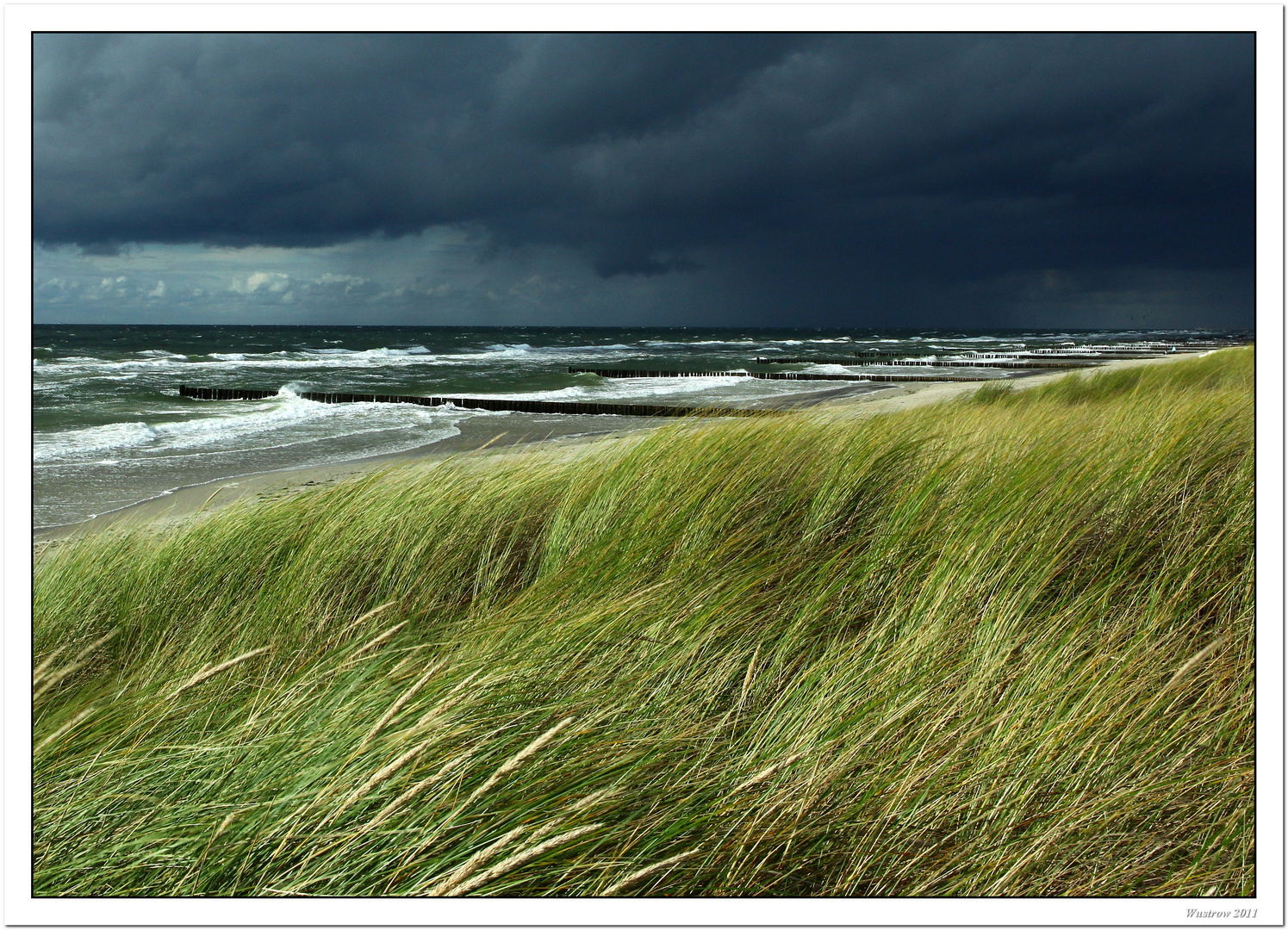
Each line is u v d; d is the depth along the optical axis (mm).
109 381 35094
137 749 2254
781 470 5109
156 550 4715
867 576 3498
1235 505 3873
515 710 2330
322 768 2014
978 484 4562
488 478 5418
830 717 2363
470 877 1703
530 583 4125
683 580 3469
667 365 53438
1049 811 2039
